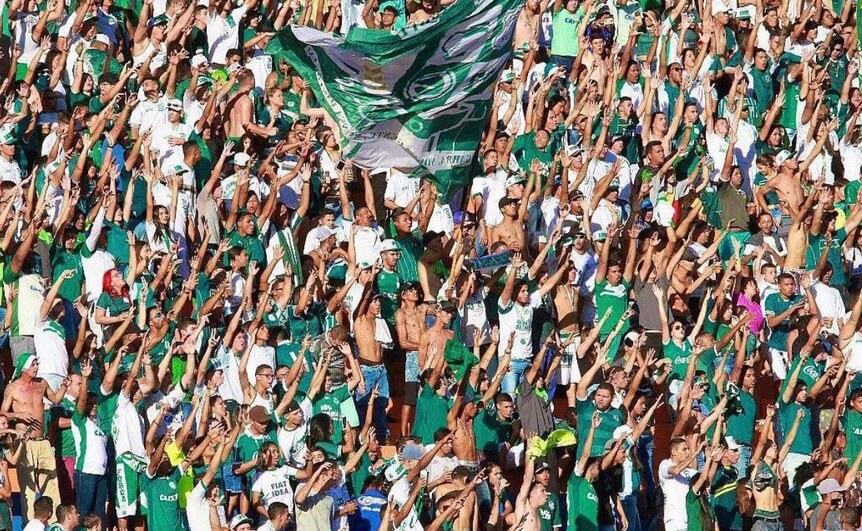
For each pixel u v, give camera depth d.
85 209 71.44
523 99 81.94
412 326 68.38
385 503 62.25
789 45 90.75
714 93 85.69
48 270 66.31
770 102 88.19
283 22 84.88
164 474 60.34
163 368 63.47
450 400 65.69
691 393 67.25
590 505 63.75
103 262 67.62
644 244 74.00
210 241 72.12
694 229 75.81
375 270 69.31
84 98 76.88
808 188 83.56
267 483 60.84
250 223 71.12
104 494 60.84
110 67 78.06
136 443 61.09
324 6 84.25
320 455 60.84
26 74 74.75
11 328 64.44
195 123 75.50
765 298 75.06
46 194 67.94
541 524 63.53
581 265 72.44
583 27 83.56
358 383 66.12
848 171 87.94
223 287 67.31
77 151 72.75
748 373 69.88
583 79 81.75
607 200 76.06
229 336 65.94
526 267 71.50
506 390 68.44
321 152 77.44
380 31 67.06
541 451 63.53
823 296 77.81
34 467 59.97
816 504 68.00
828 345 74.44
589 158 76.75
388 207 74.38
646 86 81.56
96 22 79.50
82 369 60.53
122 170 73.50
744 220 79.12
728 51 88.44
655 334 70.62
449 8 66.44
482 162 77.19
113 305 66.19
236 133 76.12
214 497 59.00
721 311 73.06
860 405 71.06
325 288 70.50
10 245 66.00
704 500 64.50
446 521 61.88
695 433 66.69
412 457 62.66
